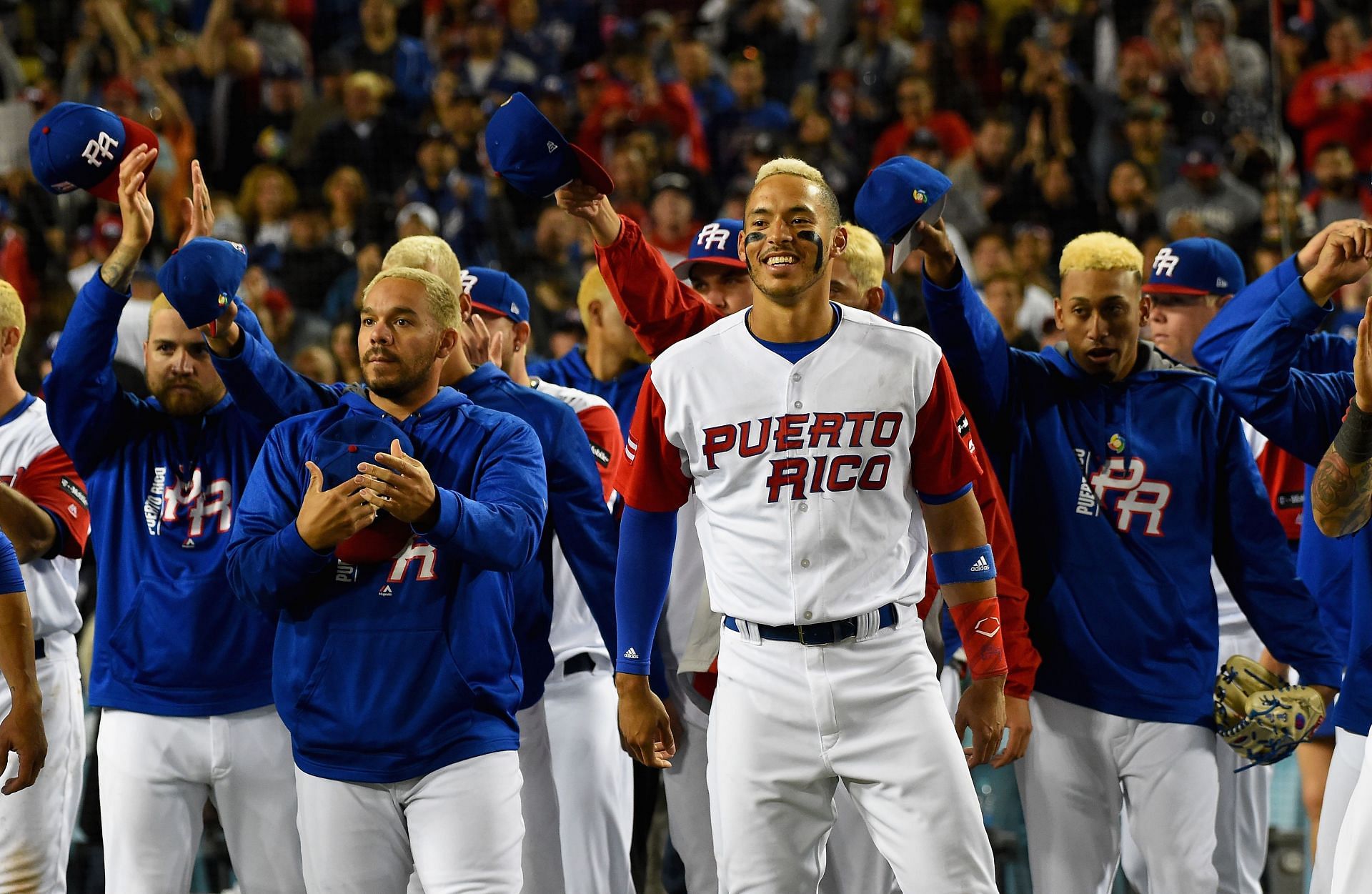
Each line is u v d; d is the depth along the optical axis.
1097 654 13.34
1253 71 37.62
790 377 10.99
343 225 32.00
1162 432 13.52
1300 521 16.64
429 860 11.44
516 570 11.65
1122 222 33.72
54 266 30.77
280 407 13.33
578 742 14.44
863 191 12.16
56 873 14.01
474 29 38.84
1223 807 14.88
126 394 13.91
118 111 33.94
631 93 37.53
